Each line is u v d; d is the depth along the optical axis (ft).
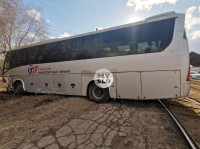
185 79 11.64
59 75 18.93
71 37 17.89
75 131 8.81
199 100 17.22
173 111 12.72
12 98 21.76
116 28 14.67
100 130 8.84
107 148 6.87
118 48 14.47
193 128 9.11
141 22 13.29
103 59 15.31
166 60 12.15
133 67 13.57
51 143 7.50
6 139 8.25
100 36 15.67
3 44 51.21
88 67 16.35
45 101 18.03
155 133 8.32
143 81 13.14
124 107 13.97
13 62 24.58
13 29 51.96
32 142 7.70
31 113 13.24
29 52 22.27
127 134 8.25
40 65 20.86
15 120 11.59
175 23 11.99
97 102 15.90
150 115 11.45
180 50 11.76
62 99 18.12
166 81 12.21
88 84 16.56
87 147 7.00
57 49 19.21
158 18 12.56
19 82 24.13
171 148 6.78
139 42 13.35
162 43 12.34
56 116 11.85
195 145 6.78
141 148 6.82
